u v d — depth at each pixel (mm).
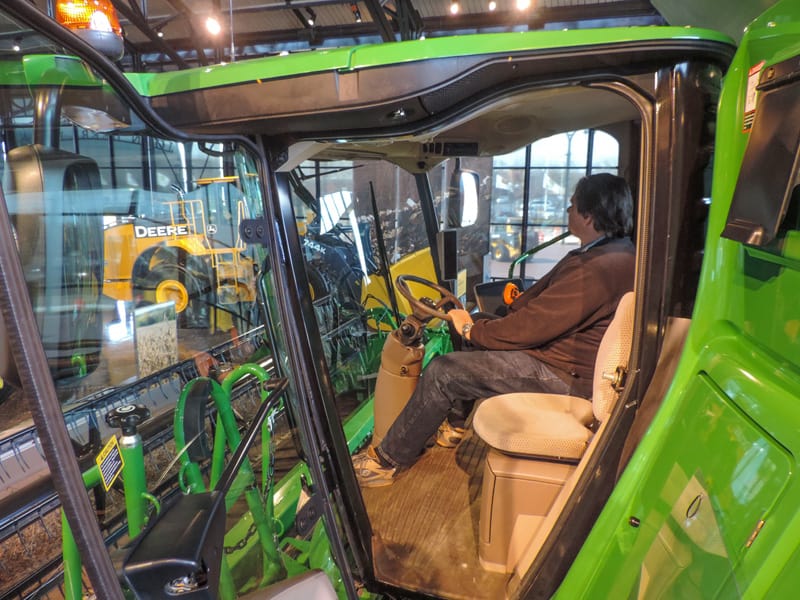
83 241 1104
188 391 1180
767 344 767
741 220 786
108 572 607
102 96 919
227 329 1441
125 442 970
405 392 2113
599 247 1784
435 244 2859
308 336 1205
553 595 1137
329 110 973
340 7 7168
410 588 1479
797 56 694
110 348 1183
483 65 943
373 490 1927
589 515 1132
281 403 1288
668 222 997
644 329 1041
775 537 608
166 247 1330
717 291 924
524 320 1781
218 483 850
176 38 8336
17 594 1246
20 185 956
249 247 1329
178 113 1001
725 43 965
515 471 1460
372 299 3332
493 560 1529
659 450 973
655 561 862
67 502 576
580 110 1539
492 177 8188
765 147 750
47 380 555
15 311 531
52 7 853
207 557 706
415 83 949
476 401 2365
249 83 972
